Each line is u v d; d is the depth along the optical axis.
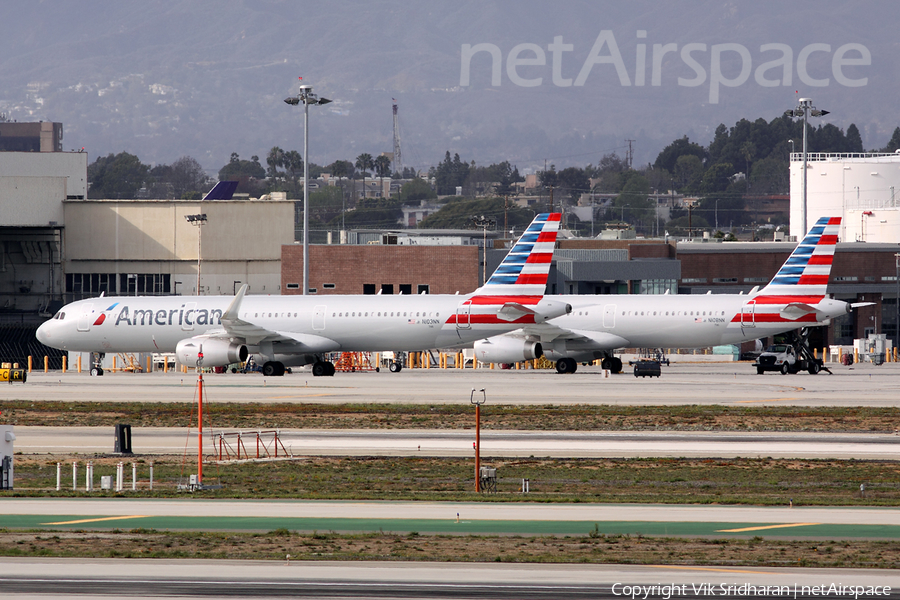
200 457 127.94
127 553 90.00
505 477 134.75
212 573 84.00
